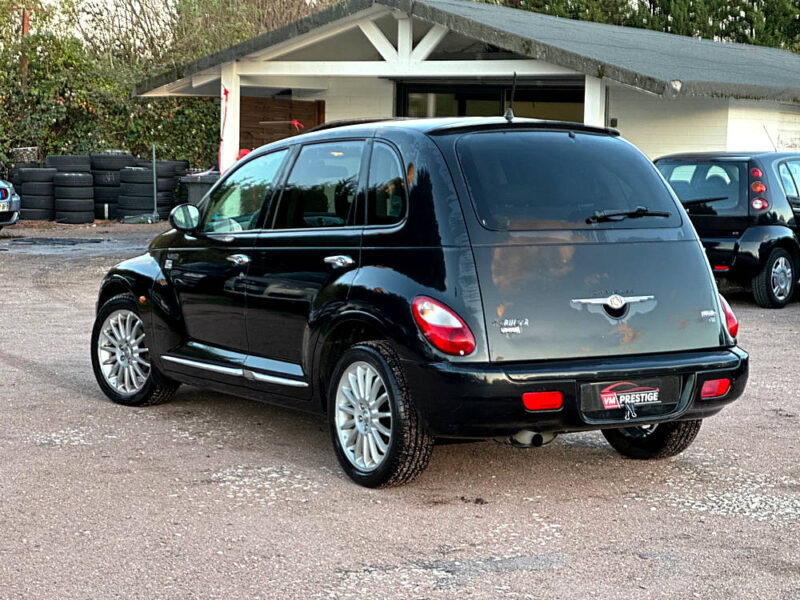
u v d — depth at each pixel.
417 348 5.30
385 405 5.65
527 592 4.29
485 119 5.87
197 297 6.94
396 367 5.49
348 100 22.25
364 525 5.10
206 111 31.14
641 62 16.64
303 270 6.08
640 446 6.32
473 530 5.04
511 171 5.57
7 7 31.84
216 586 4.32
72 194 25.62
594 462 6.28
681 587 4.36
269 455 6.34
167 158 30.89
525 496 5.59
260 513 5.26
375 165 5.88
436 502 5.47
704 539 4.95
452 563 4.61
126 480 5.78
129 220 26.38
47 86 29.42
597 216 5.57
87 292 13.79
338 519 5.18
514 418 5.23
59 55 29.83
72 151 30.28
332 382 5.86
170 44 35.84
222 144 19.97
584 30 21.84
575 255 5.46
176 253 7.18
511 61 17.31
